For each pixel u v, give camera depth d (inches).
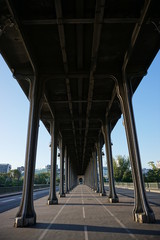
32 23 466.3
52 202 922.1
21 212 459.8
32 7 453.1
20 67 631.8
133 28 522.6
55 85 830.5
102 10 427.8
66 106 1057.5
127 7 461.4
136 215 474.9
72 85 832.9
